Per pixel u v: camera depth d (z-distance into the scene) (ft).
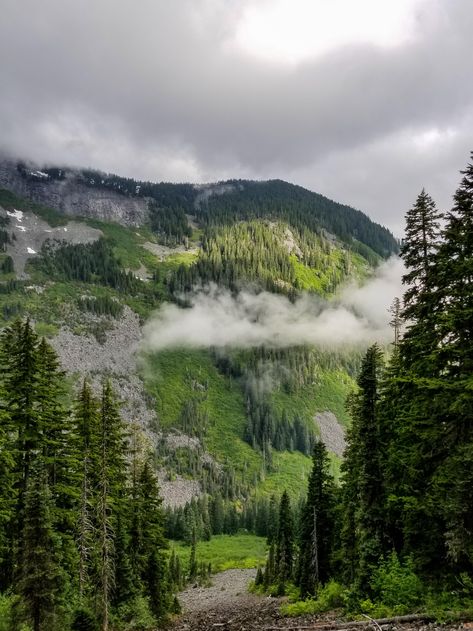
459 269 56.39
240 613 148.77
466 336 56.13
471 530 52.11
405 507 66.80
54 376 107.04
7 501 83.46
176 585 290.35
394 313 96.89
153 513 149.59
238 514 570.46
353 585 80.94
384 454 87.92
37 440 94.99
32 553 69.72
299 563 166.91
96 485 110.93
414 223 74.49
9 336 97.45
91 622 87.92
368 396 92.27
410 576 62.90
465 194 57.98
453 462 54.60
